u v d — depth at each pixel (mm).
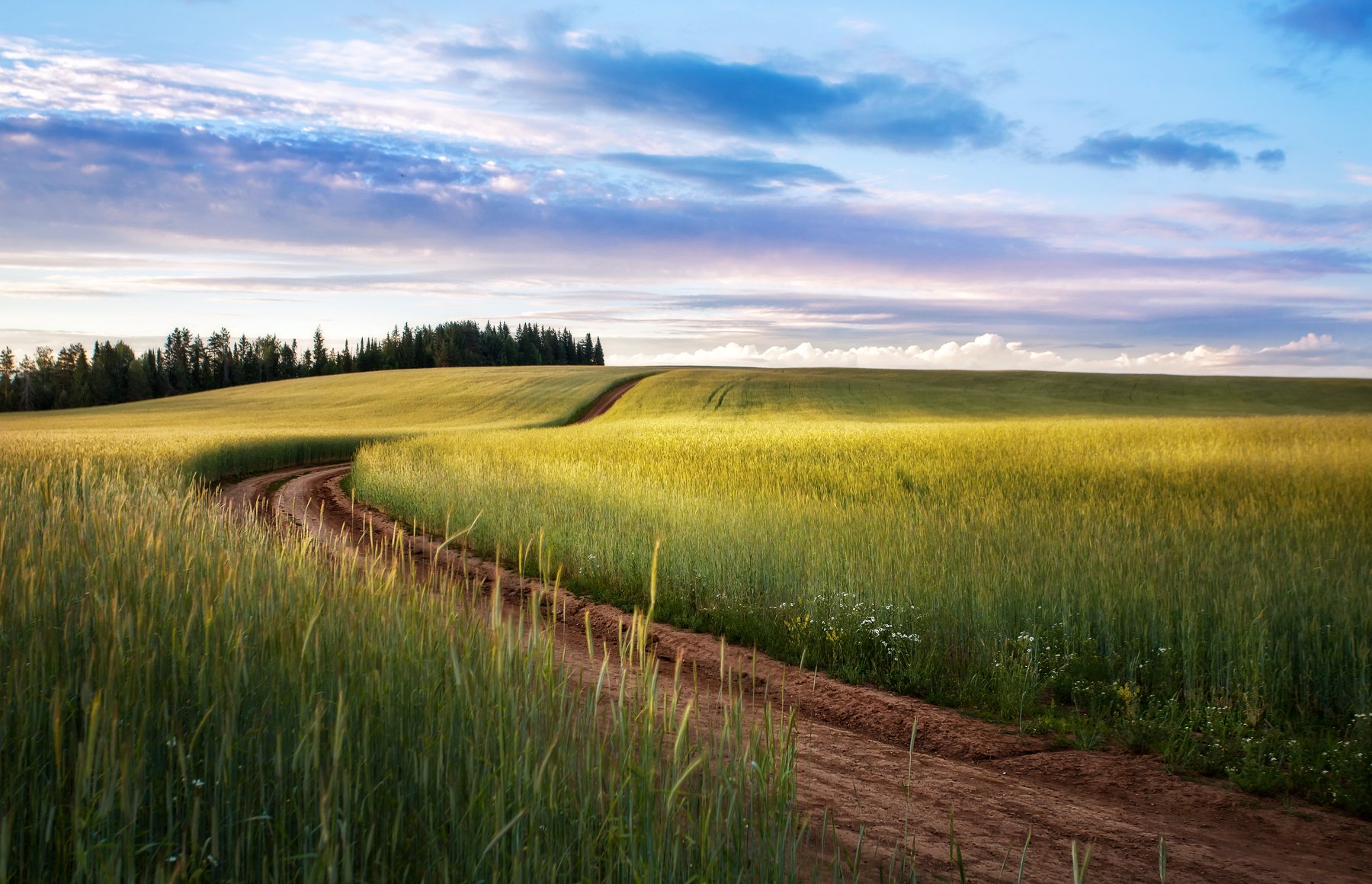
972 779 4664
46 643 3131
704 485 14703
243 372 133500
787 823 2752
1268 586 6680
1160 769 4934
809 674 6641
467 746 2828
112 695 2623
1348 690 5578
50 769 2594
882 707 5906
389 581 4387
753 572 8766
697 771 3133
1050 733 5496
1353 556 7910
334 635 3467
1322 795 4539
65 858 2188
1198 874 3629
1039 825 4059
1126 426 33312
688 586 8883
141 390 116938
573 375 91125
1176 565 7805
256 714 2904
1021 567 7812
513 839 2414
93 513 5547
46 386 114125
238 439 31250
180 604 3678
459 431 47438
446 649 3523
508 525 12195
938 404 70312
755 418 60938
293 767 2488
